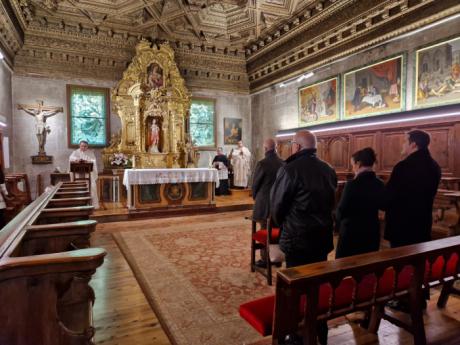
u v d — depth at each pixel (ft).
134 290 12.50
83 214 9.72
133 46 38.04
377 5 25.08
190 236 20.88
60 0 30.71
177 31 38.60
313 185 8.13
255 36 39.29
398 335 8.78
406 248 7.39
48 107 33.94
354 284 6.64
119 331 9.49
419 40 23.43
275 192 8.48
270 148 13.83
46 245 7.39
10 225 6.91
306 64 34.58
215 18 36.76
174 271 14.44
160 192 28.07
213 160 40.60
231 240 19.86
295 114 37.37
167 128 38.40
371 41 26.73
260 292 12.21
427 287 7.75
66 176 28.60
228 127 44.93
